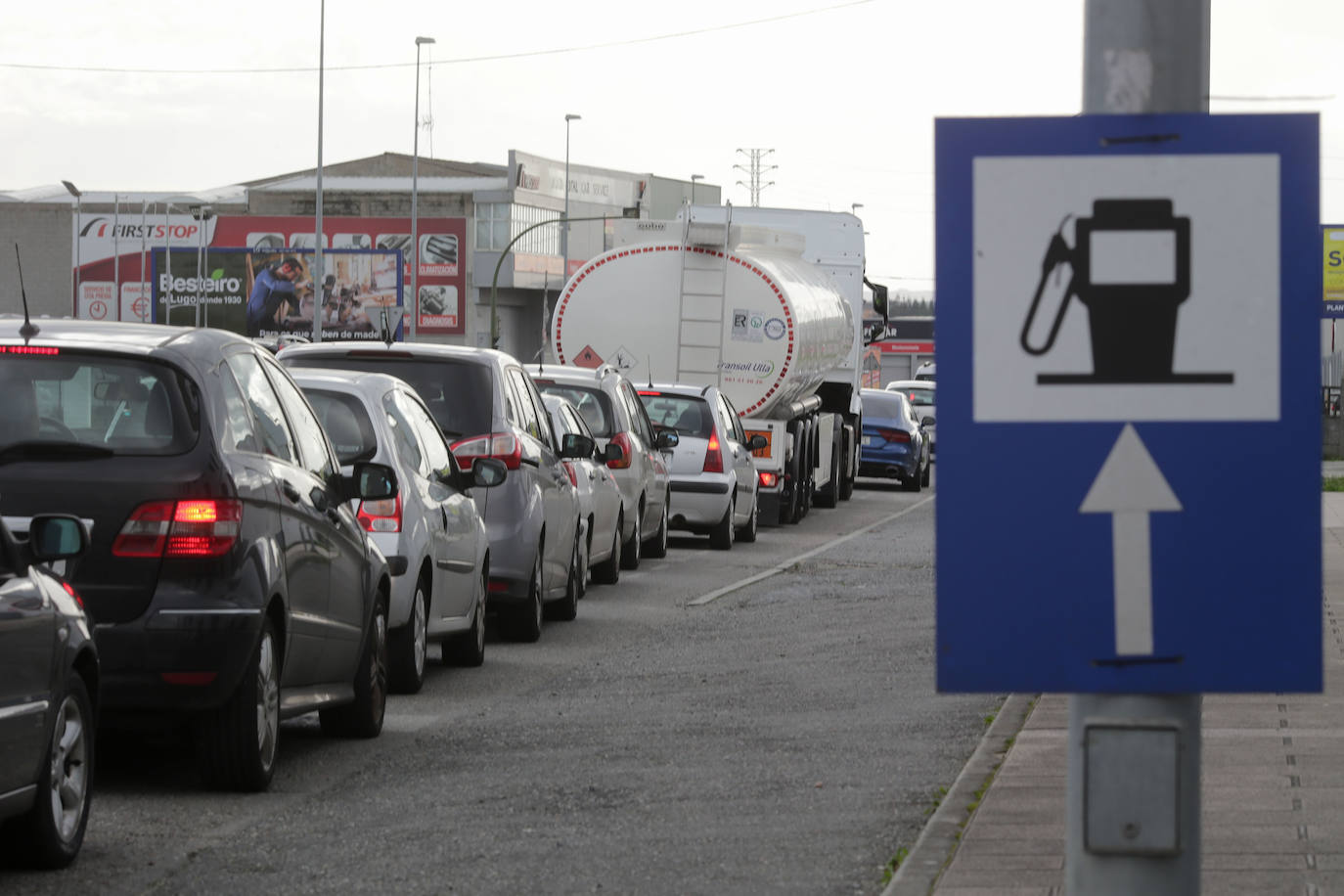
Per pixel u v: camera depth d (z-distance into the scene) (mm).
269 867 20734
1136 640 9758
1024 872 18750
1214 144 9719
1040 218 9758
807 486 92625
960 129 9781
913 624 46625
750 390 80625
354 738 30031
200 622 23812
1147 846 9773
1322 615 9680
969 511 9812
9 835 20062
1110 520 9758
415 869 20562
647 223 80562
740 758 27750
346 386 34469
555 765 27344
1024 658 9805
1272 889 17922
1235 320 9711
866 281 116000
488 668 38938
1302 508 9711
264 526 24938
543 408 47406
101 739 29578
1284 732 27641
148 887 19781
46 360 24562
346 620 28562
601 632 45656
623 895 19203
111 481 23984
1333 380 173375
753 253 83250
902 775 26250
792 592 55750
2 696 18938
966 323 9781
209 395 24875
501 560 41969
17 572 20188
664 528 68500
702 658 40438
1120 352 9734
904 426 120562
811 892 19219
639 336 80562
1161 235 9742
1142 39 9766
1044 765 25203
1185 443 9727
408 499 34406
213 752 24719
